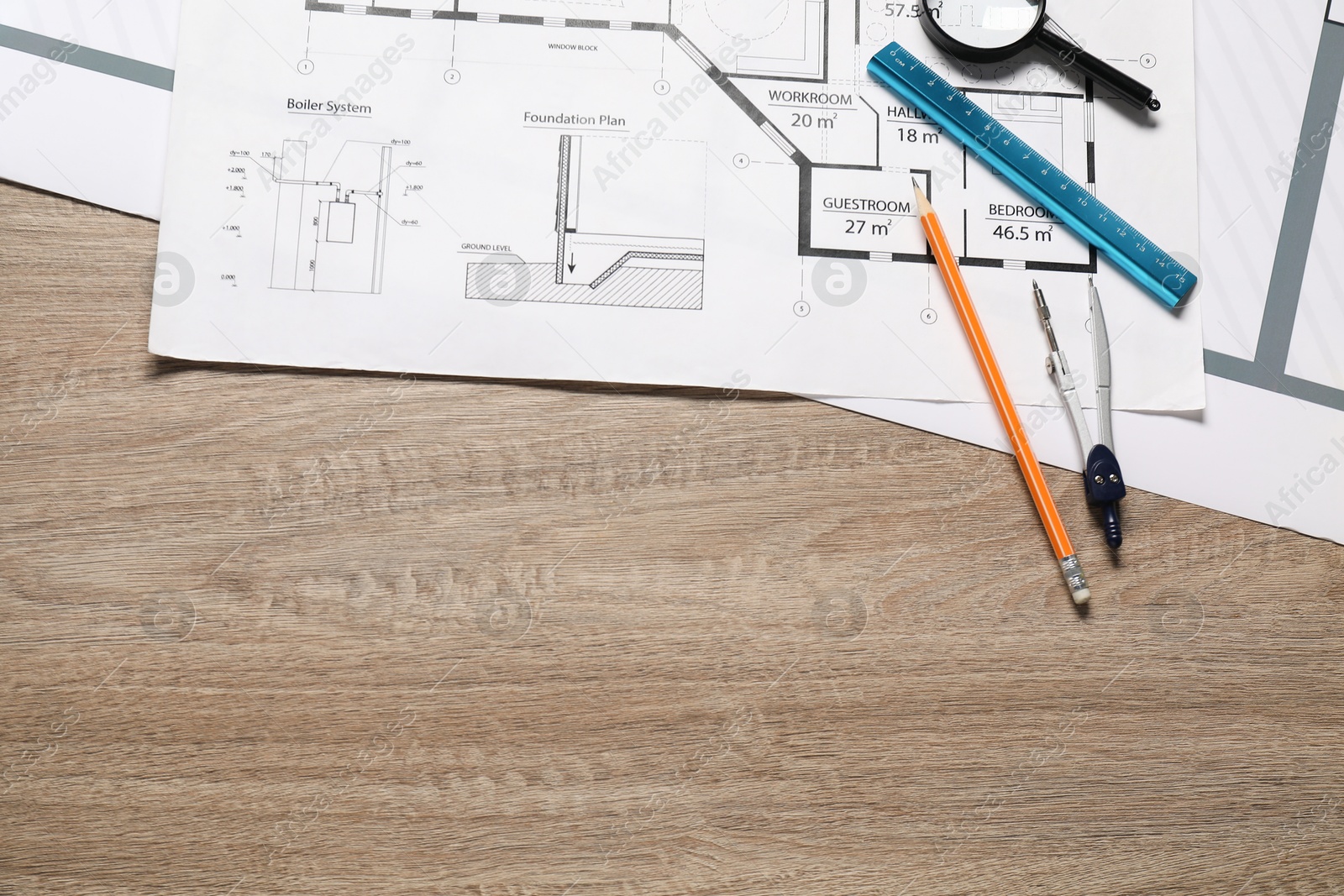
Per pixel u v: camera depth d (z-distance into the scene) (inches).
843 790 20.1
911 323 21.7
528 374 21.0
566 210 21.7
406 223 21.4
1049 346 21.6
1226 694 20.7
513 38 22.1
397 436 20.8
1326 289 22.7
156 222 21.4
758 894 19.7
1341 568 21.4
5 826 19.1
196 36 21.6
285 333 20.8
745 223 21.9
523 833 19.7
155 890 19.1
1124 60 23.2
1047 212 22.4
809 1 22.7
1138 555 21.3
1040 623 20.8
